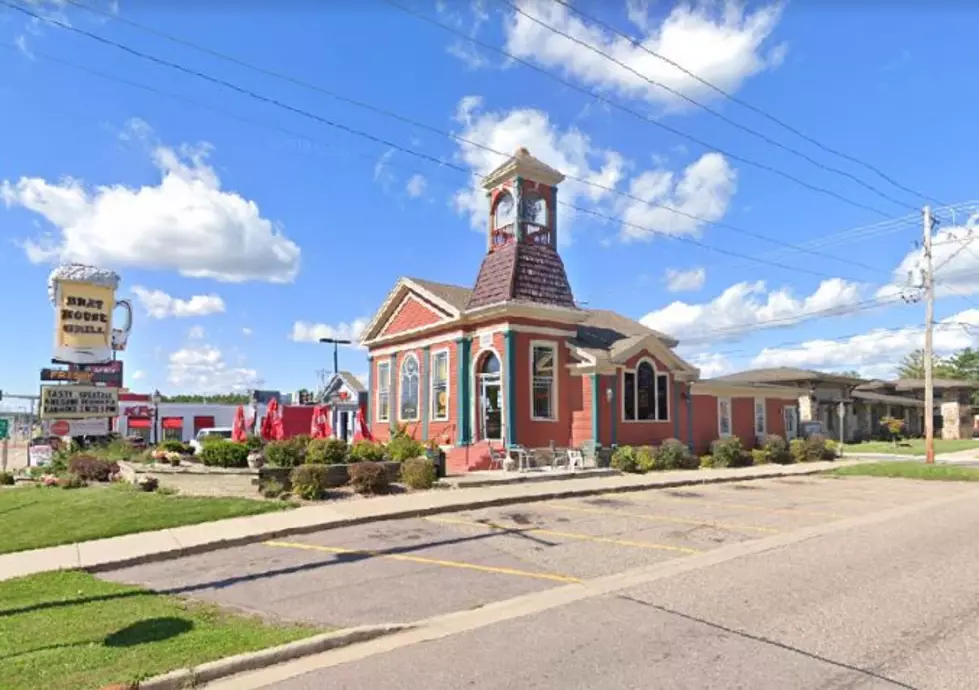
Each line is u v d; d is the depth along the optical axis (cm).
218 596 841
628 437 2450
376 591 851
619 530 1247
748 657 595
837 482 2230
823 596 791
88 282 2311
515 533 1217
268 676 577
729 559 1001
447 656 615
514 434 2262
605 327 2920
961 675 551
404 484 1731
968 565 952
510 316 2306
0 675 554
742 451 2670
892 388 6431
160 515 1323
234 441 2048
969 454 3788
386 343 2958
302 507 1425
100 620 722
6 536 1220
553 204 2522
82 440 2675
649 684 539
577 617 724
